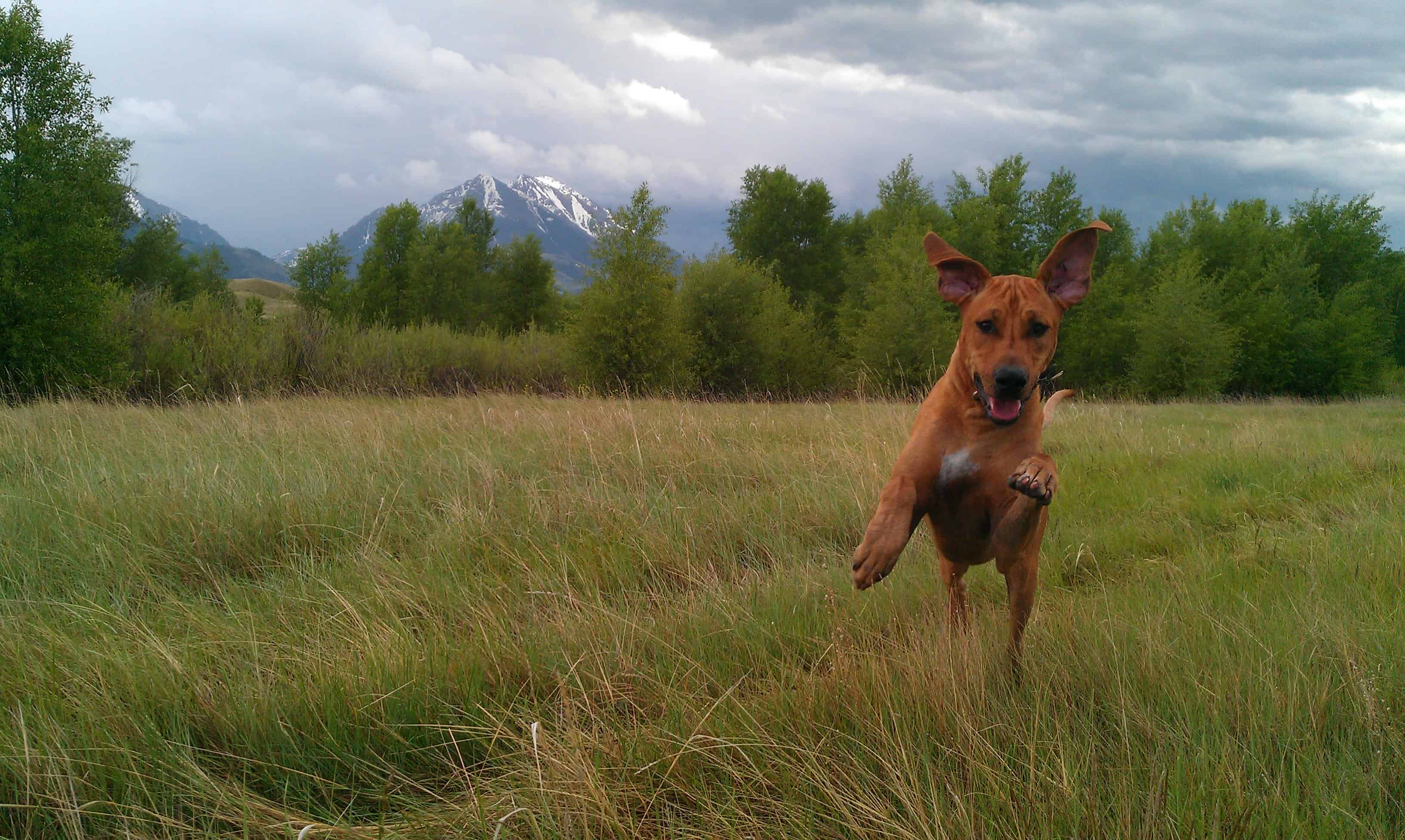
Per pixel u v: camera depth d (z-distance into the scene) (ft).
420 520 17.76
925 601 14.24
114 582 14.11
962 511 10.78
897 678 10.11
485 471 20.33
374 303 158.71
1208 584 14.40
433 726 9.06
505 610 12.91
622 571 15.38
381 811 8.12
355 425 27.61
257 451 22.38
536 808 7.64
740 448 26.68
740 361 86.69
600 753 8.55
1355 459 26.25
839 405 48.11
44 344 44.14
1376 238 134.92
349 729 9.21
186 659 10.59
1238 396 105.70
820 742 8.64
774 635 12.22
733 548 17.21
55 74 45.06
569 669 10.89
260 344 61.11
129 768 8.13
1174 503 21.50
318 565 15.43
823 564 16.61
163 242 124.98
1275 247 131.75
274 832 7.61
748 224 147.23
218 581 14.76
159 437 24.03
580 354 76.54
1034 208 133.59
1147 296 120.57
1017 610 10.70
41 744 8.27
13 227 44.65
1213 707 9.06
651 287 76.38
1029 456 10.37
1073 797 7.27
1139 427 35.19
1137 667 10.33
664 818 7.95
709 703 9.91
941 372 86.84
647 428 26.61
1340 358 112.06
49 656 10.48
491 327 152.25
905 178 142.41
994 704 9.40
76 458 21.35
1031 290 10.62
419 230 163.53
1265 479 24.02
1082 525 20.01
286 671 10.61
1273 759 8.27
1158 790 7.34
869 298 103.30
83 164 46.06
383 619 12.67
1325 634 11.10
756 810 7.91
